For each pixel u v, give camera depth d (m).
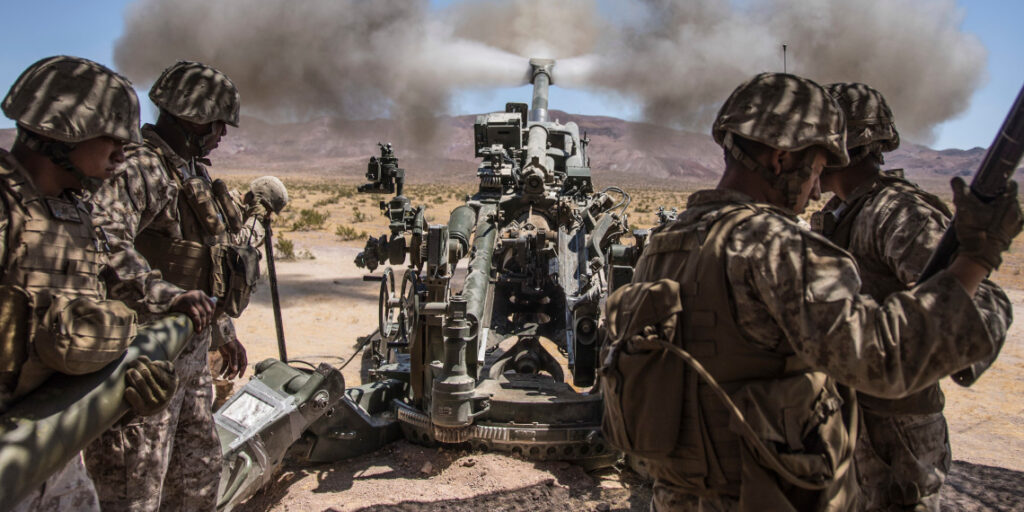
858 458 2.76
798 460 1.93
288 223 25.02
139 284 2.75
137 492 2.98
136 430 2.94
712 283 2.05
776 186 2.20
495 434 4.81
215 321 3.39
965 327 1.79
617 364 2.17
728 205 2.16
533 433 4.79
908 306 1.81
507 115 7.32
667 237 2.23
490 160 6.59
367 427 5.04
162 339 2.45
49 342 2.02
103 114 2.37
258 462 4.08
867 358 1.78
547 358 6.02
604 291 5.37
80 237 2.35
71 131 2.29
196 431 3.37
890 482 2.71
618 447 2.24
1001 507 4.36
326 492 4.47
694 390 2.08
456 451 5.01
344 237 21.03
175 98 3.26
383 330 6.41
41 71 2.35
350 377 7.21
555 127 7.69
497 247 6.21
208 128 3.41
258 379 4.40
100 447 2.91
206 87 3.32
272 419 4.14
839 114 2.18
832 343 1.81
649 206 48.59
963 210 1.81
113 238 2.79
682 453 2.12
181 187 3.31
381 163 5.40
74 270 2.30
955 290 1.80
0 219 2.13
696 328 2.08
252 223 5.15
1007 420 6.41
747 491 1.99
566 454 4.84
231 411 4.17
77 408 2.05
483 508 4.27
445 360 4.73
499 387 5.21
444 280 4.91
